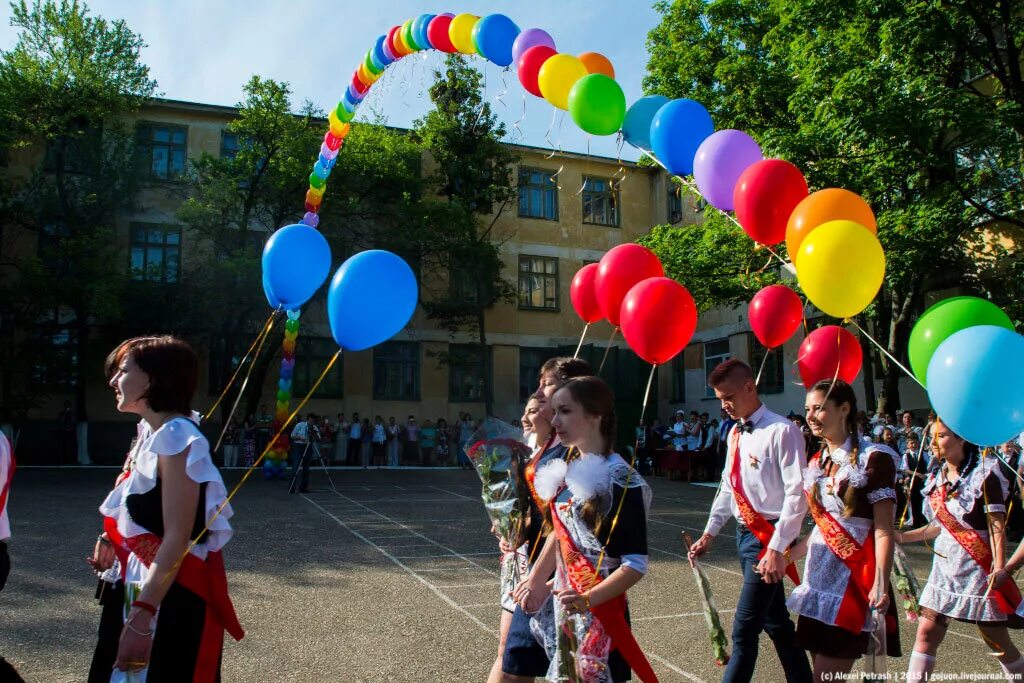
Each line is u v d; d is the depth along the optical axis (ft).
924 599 12.48
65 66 62.39
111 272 61.46
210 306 62.54
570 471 8.71
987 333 9.64
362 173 67.41
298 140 64.49
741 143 13.23
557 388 9.66
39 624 16.11
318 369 75.05
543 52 15.94
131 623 7.52
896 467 10.85
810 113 37.91
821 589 10.88
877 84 33.96
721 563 24.62
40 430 65.31
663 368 82.79
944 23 34.53
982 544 11.99
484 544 27.22
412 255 71.00
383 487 49.39
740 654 11.35
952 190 35.86
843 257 10.62
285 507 37.40
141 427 9.21
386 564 23.48
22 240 64.59
